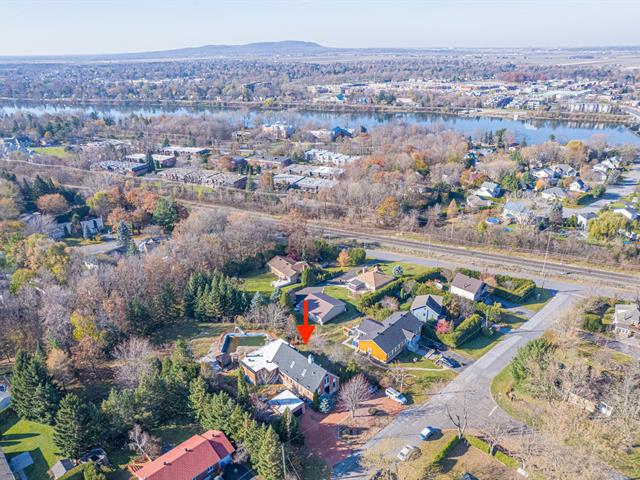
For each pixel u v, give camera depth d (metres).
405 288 114.88
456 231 149.88
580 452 62.81
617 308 101.56
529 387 78.06
